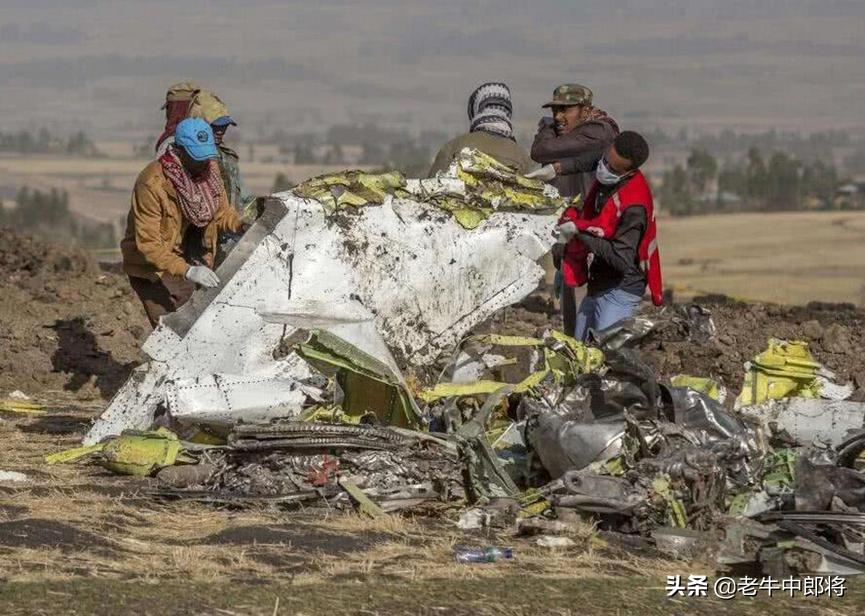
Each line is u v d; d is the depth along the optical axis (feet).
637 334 83.92
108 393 115.96
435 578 61.11
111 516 70.23
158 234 93.91
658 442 75.25
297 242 90.07
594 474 72.23
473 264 94.48
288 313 87.86
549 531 69.21
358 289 91.09
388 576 61.11
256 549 64.64
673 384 87.56
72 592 55.88
